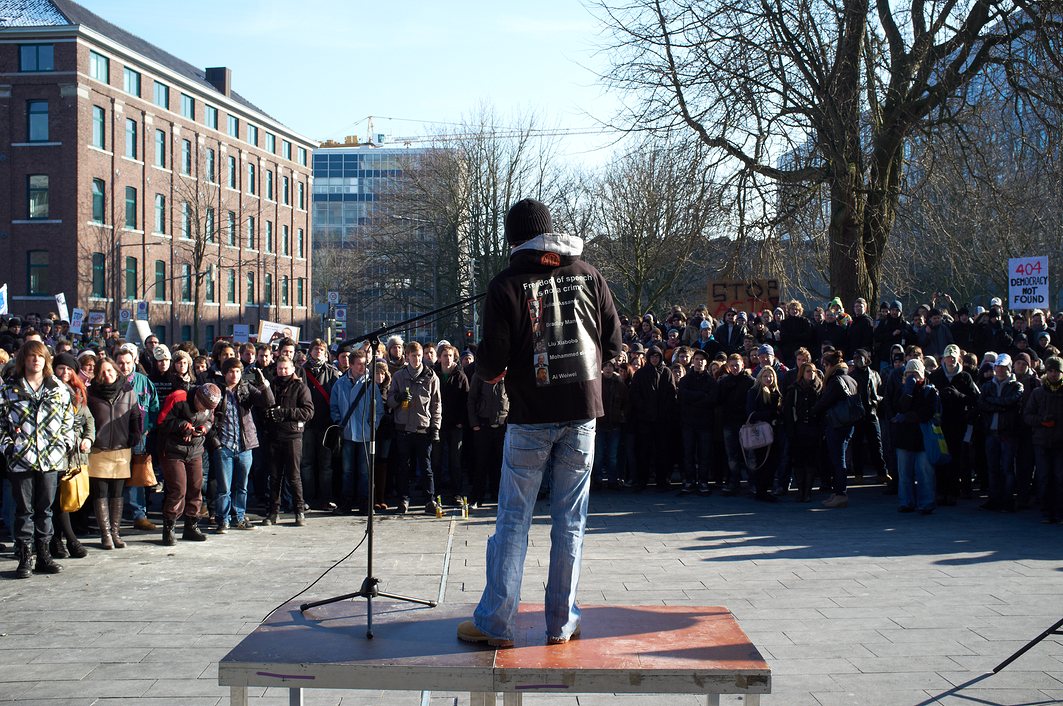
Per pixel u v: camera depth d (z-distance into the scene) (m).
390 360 12.37
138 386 10.60
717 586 7.74
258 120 63.50
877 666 5.62
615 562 8.77
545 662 3.57
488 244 46.22
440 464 13.13
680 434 14.52
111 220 46.97
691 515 11.83
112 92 47.03
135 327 23.78
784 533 10.44
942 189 17.77
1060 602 7.16
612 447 14.01
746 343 15.60
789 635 6.27
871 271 18.27
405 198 48.88
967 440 12.52
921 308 16.03
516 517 3.84
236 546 9.81
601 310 3.95
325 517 11.85
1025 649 5.29
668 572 8.31
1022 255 18.97
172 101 52.81
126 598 7.47
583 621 4.16
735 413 13.53
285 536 10.45
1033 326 15.31
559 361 3.77
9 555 9.18
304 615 4.31
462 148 46.53
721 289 19.08
